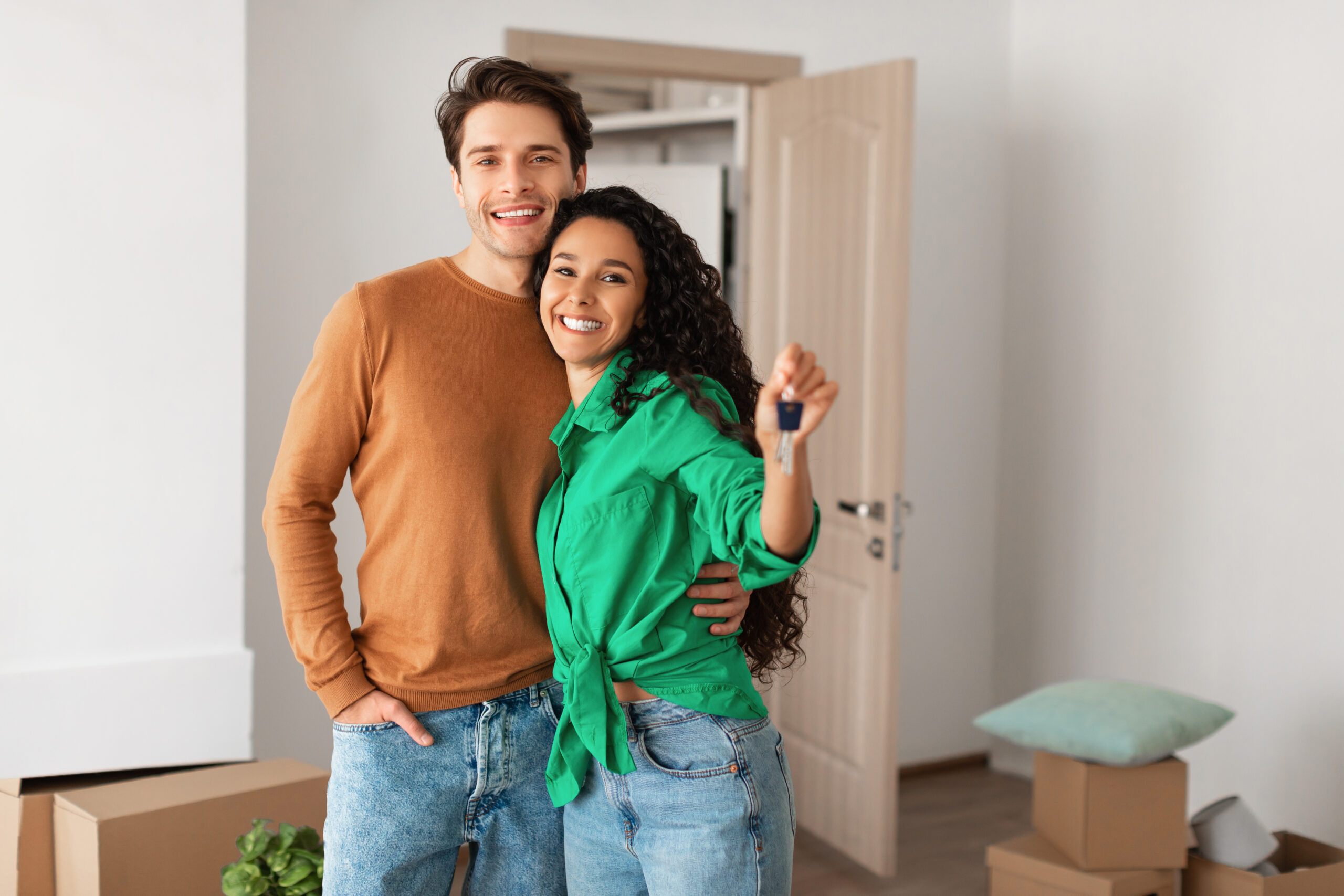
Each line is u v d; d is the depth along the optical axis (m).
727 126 4.51
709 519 1.20
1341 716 2.67
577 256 1.35
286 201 2.86
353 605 2.98
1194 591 3.07
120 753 2.43
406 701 1.44
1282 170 2.82
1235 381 2.95
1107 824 2.28
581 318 1.35
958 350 3.69
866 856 3.03
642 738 1.32
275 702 2.92
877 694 2.97
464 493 1.43
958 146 3.64
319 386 1.42
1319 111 2.72
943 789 3.62
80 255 2.36
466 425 1.43
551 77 1.44
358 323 1.41
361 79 2.93
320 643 1.43
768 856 1.32
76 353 2.37
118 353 2.40
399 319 1.42
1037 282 3.62
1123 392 3.30
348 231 2.94
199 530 2.50
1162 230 3.17
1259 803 2.88
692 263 1.38
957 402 3.71
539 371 1.49
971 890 2.90
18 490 2.33
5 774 2.33
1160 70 3.16
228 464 2.52
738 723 1.34
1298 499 2.78
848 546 3.10
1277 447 2.83
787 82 3.34
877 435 2.96
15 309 2.31
